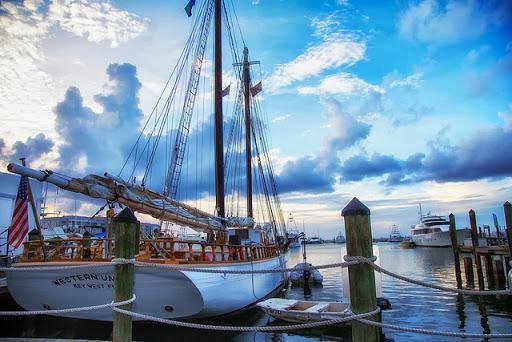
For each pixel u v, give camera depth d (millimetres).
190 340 12078
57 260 10844
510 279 3607
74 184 9867
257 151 32875
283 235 32906
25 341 6625
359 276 4020
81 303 11305
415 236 101125
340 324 13477
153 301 10867
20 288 11727
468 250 34500
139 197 11797
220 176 20234
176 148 18625
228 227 20375
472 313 17234
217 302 11648
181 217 14055
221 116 20797
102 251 11492
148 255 10695
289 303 15109
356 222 4047
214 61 21344
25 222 10422
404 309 18297
